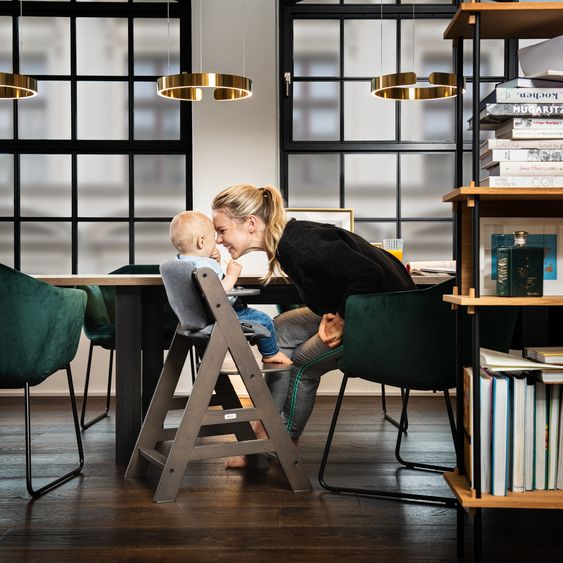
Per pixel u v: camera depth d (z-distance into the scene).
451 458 2.99
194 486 2.58
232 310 2.47
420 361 2.29
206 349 2.45
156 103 4.93
